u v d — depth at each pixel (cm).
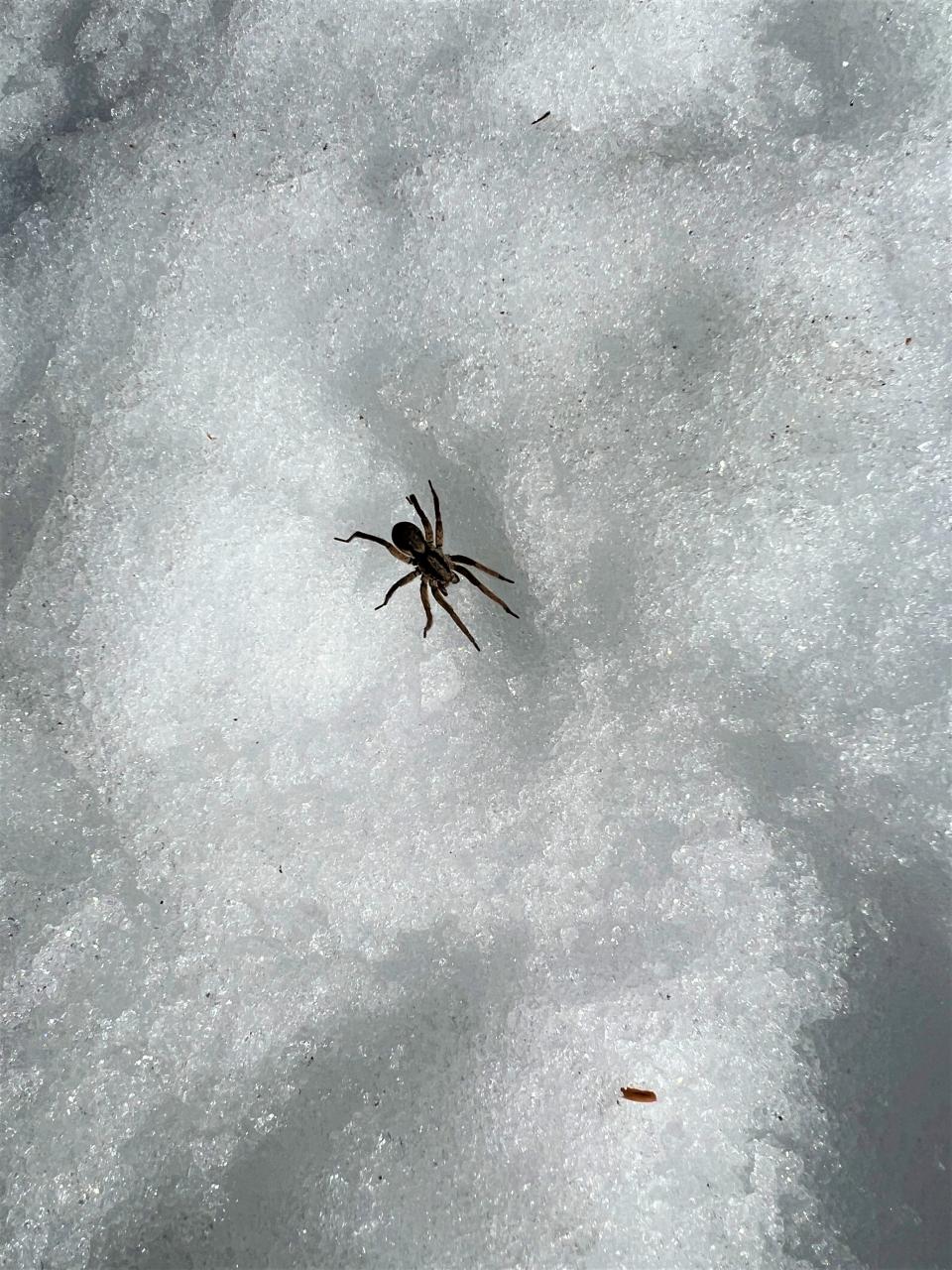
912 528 19
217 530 20
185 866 19
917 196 20
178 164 22
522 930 19
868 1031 17
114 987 19
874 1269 16
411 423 21
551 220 21
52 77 23
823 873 18
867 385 19
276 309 21
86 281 22
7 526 21
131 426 21
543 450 20
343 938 19
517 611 20
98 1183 18
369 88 22
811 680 19
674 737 19
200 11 23
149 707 20
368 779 20
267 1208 18
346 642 20
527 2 22
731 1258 17
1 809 20
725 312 20
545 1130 17
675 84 21
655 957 18
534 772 19
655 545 20
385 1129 18
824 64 21
